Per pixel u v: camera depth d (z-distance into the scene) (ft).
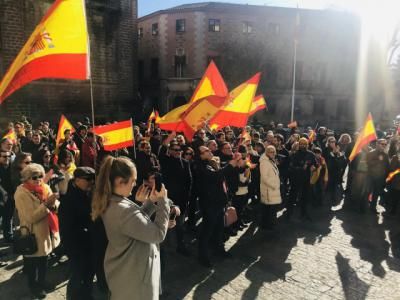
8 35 58.59
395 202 24.84
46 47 11.25
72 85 67.77
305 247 19.04
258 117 104.73
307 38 107.65
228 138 31.58
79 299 11.51
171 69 103.81
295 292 14.37
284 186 27.32
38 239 12.73
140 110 81.05
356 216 24.71
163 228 7.86
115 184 7.66
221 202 16.42
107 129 22.20
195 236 20.52
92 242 10.33
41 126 35.14
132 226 7.34
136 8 77.56
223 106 21.52
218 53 100.83
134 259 7.57
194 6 104.37
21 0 59.41
